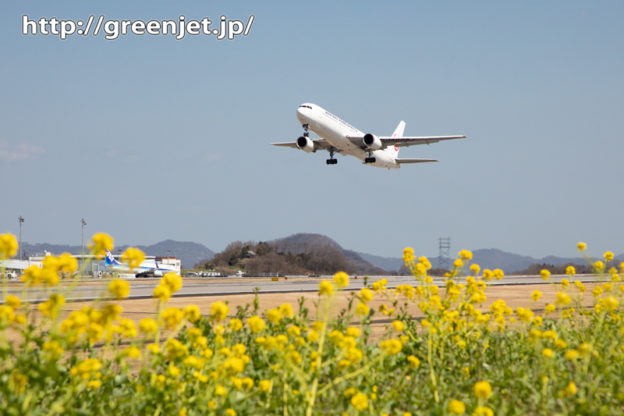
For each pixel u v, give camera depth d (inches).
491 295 4397.1
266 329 1171.9
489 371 1035.9
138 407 757.9
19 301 687.7
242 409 747.4
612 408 842.2
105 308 642.2
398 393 901.2
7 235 684.7
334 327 1133.7
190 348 1003.3
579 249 1314.0
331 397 829.2
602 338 1202.6
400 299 3238.2
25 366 642.2
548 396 863.7
